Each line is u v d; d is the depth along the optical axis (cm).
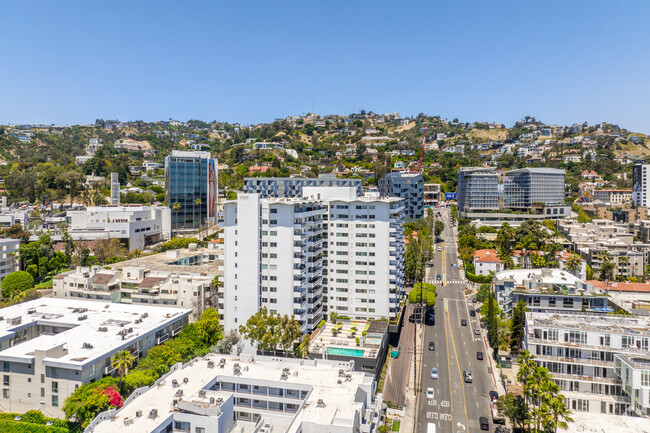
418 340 14175
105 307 12850
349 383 7850
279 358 9044
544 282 14012
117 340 10238
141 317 11994
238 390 8100
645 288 15650
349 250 14125
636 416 7900
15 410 9388
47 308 12644
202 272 15538
